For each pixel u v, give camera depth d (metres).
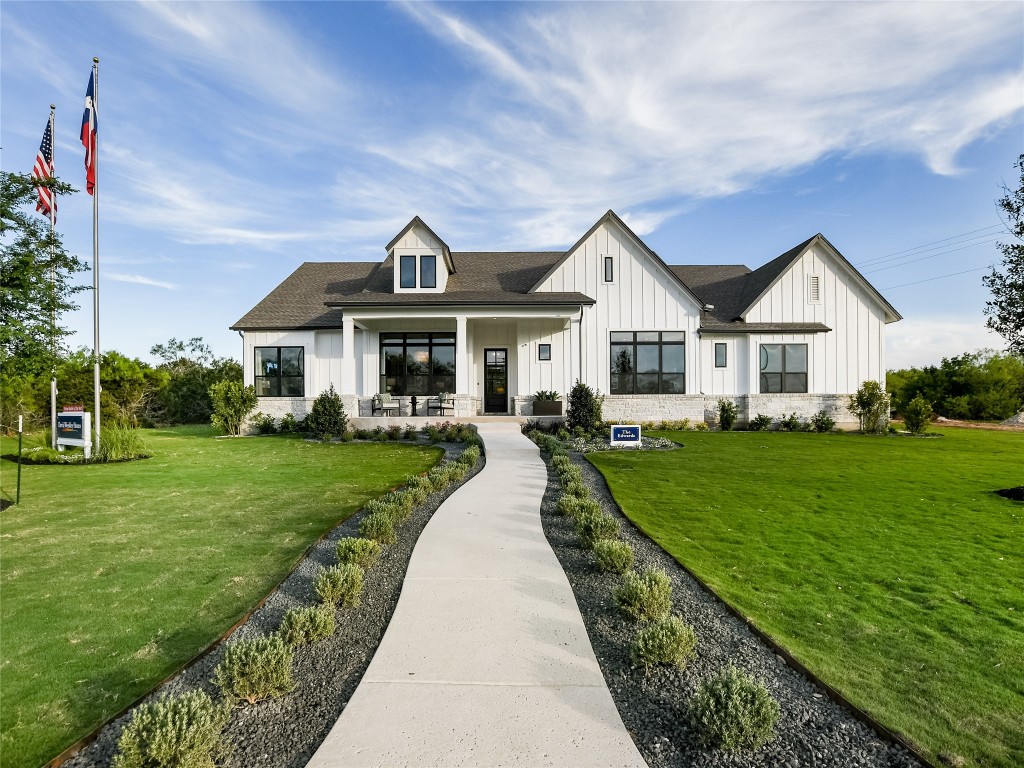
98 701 3.48
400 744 2.86
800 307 22.64
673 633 3.76
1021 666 4.02
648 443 16.00
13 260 10.82
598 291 21.66
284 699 3.43
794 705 3.40
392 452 15.18
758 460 13.33
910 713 3.38
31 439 17.89
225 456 14.72
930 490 9.98
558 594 4.95
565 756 2.77
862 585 5.54
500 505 8.30
